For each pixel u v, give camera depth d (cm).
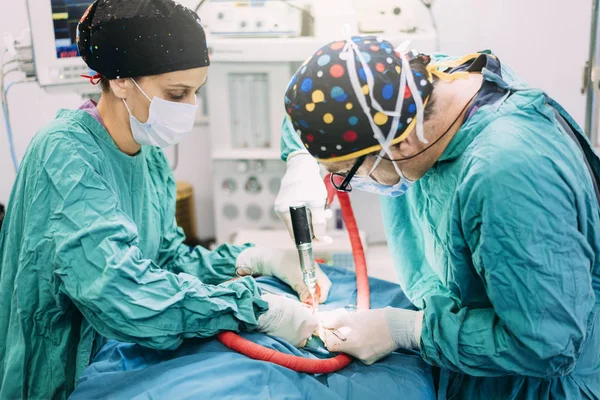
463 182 108
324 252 246
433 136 114
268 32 231
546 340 105
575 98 260
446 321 118
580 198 106
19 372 129
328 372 124
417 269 151
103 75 131
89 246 120
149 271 124
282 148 166
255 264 160
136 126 136
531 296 104
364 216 265
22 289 127
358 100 105
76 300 121
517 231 103
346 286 159
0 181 282
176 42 126
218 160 259
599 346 125
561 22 250
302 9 234
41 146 127
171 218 164
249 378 115
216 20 231
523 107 111
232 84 245
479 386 130
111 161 139
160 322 120
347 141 109
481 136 110
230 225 271
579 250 106
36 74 228
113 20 123
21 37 242
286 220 149
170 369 121
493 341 113
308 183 152
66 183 123
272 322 133
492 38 254
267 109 249
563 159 107
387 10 228
